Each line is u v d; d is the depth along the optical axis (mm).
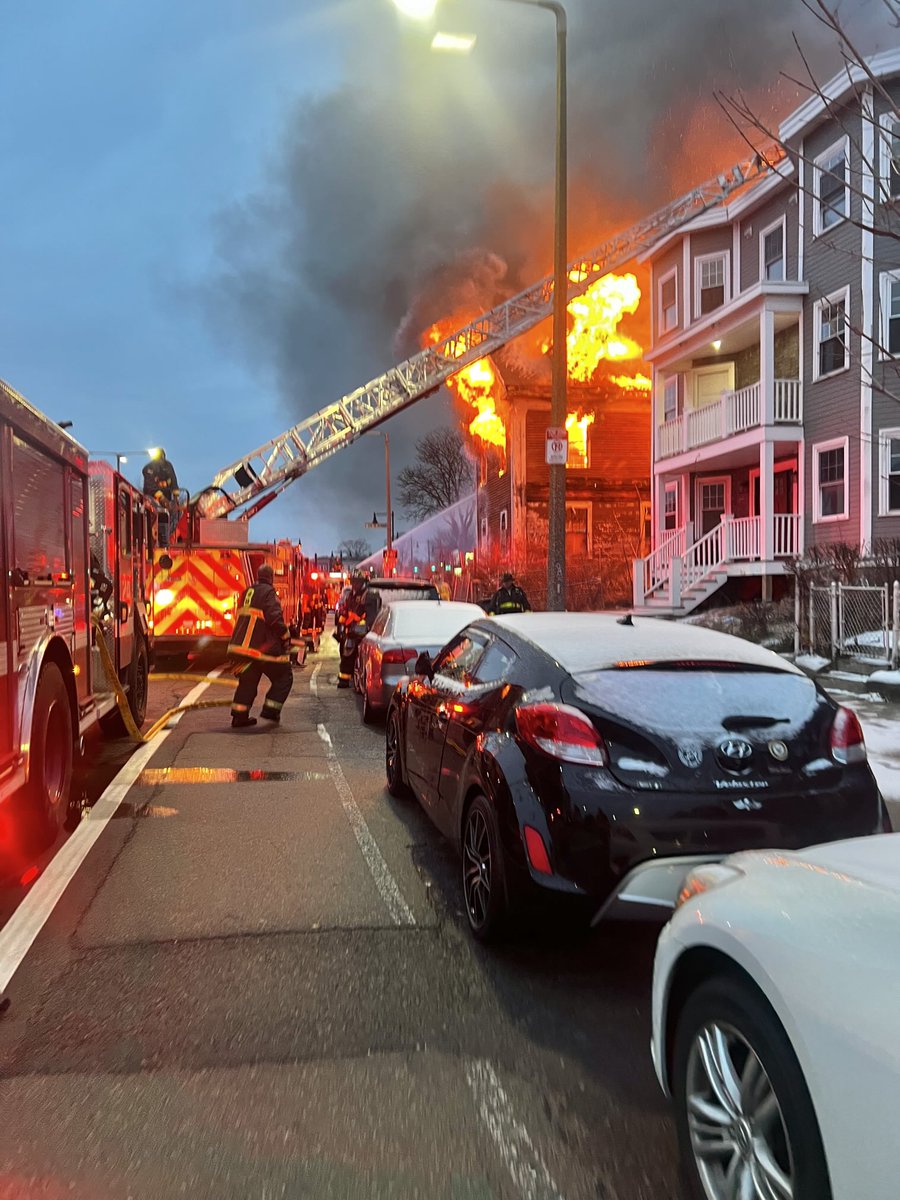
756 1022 2031
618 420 37125
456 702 4828
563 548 11914
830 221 18078
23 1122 2684
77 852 5277
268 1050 3111
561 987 3641
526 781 3721
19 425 4652
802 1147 1829
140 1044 3139
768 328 18531
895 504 16734
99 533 7934
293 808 6293
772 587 19359
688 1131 2291
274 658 9758
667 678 3896
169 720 10234
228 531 17516
